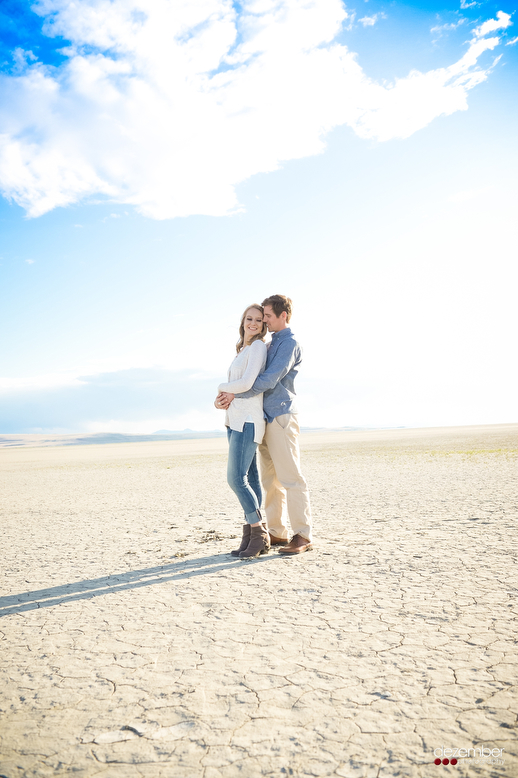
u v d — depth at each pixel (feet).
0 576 13.05
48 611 9.85
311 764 4.82
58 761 5.03
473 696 5.90
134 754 5.10
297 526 13.85
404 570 11.62
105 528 20.83
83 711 5.99
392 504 23.36
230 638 8.00
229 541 16.53
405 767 4.70
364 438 204.95
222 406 13.12
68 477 60.34
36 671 7.14
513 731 5.18
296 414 13.70
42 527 21.93
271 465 14.66
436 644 7.40
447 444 96.89
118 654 7.60
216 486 39.68
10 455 215.10
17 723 5.78
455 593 9.75
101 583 11.84
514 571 11.16
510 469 39.01
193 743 5.25
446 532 16.07
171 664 7.16
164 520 22.29
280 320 13.56
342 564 12.41
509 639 7.47
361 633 7.95
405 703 5.81
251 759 4.94
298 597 9.89
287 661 7.07
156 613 9.38
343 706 5.81
